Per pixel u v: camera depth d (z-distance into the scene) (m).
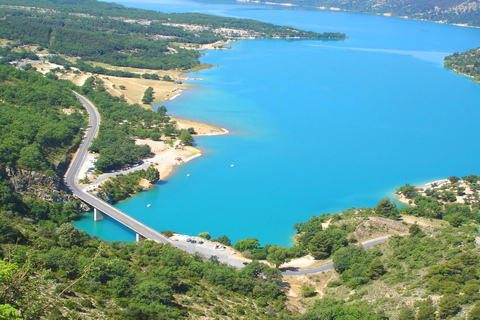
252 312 169.38
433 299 157.88
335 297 183.00
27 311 72.94
